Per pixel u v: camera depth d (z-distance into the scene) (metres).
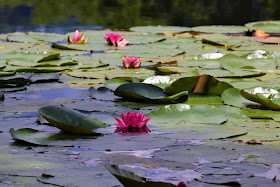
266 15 14.69
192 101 4.46
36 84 5.31
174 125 3.51
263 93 4.47
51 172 2.41
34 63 6.49
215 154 2.79
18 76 5.50
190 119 3.68
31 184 2.23
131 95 4.49
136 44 8.66
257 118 3.84
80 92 4.89
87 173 2.40
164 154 2.79
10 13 14.16
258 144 3.03
